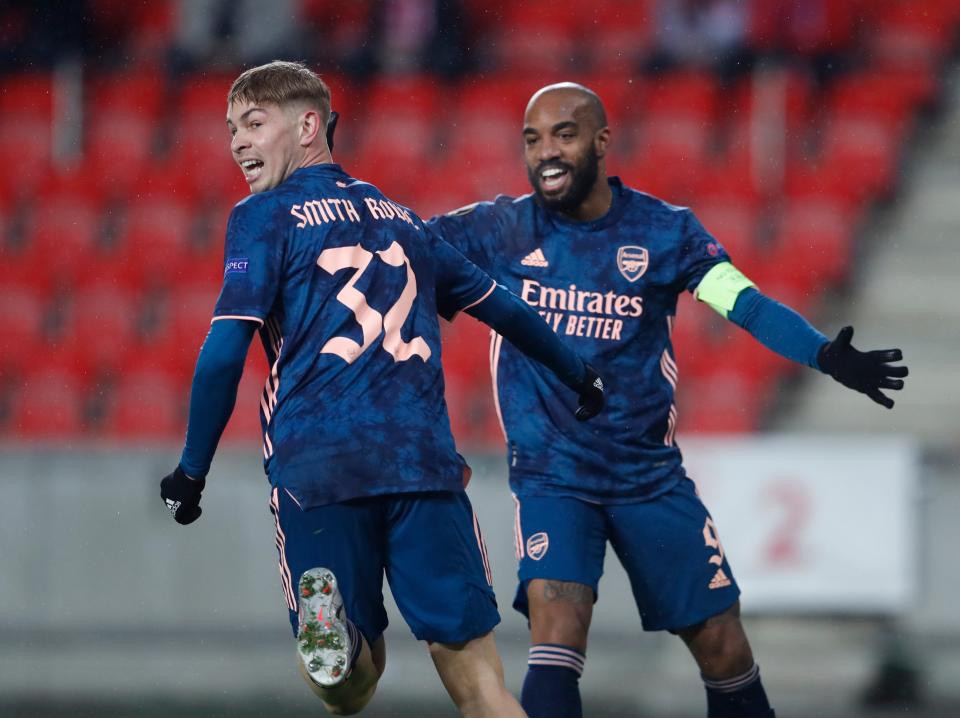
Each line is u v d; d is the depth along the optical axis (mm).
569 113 16188
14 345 43562
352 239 12586
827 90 50500
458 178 48844
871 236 46094
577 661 15531
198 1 52250
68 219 47688
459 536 12766
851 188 47562
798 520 30094
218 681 30766
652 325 16562
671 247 16469
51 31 51125
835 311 43688
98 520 31281
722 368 40438
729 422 39375
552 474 16234
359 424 12258
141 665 30875
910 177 48219
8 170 49531
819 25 50781
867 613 30031
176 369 43031
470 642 12789
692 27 51500
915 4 52906
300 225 12406
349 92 51531
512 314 13578
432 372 12750
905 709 29625
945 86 51125
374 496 12289
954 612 29938
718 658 16453
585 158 16234
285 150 12992
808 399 40031
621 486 16234
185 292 45250
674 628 16500
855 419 39688
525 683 15422
